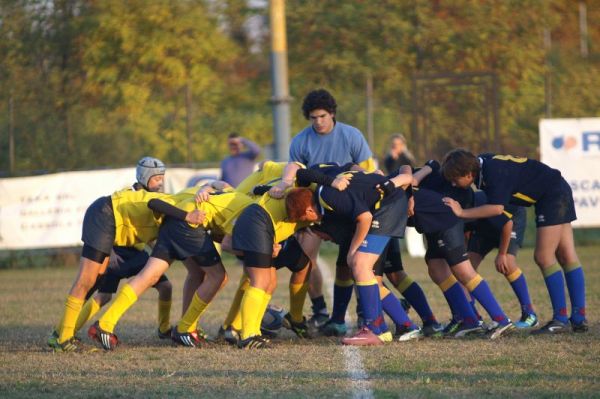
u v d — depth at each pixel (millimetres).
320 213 22875
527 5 79062
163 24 76188
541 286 35531
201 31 78000
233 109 79125
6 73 66812
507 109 70062
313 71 77625
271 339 25297
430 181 25234
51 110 63219
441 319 27656
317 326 26562
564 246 24953
